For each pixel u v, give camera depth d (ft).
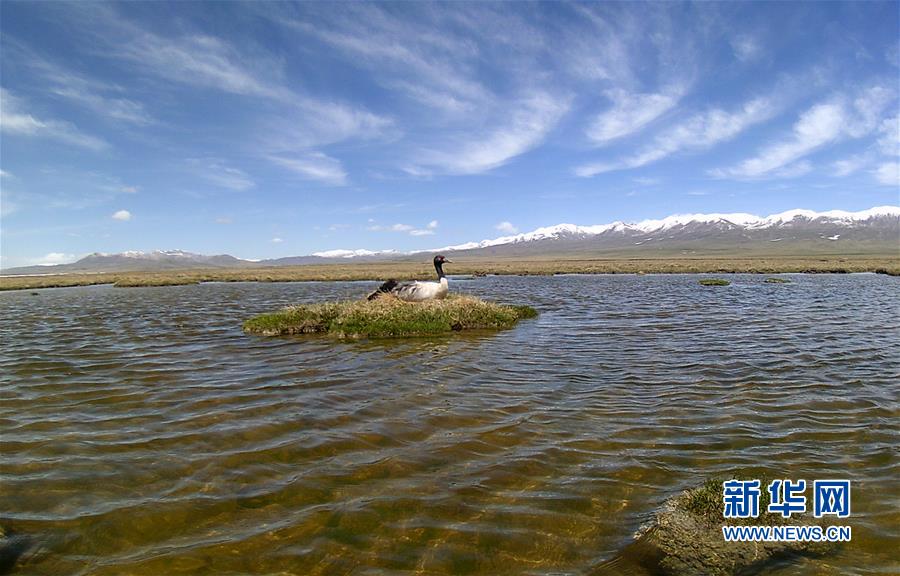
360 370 41.83
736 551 16.33
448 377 39.40
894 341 52.95
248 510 19.26
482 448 25.11
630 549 16.58
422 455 24.29
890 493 20.18
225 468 23.00
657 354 47.55
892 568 15.57
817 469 22.44
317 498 20.15
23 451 25.03
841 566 15.67
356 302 69.82
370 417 29.91
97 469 22.94
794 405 31.71
